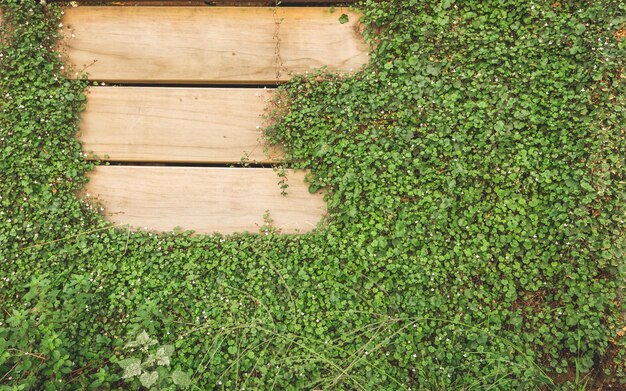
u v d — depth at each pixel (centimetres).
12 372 86
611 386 91
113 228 100
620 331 91
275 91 101
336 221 97
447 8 96
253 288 96
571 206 92
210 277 97
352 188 96
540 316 93
